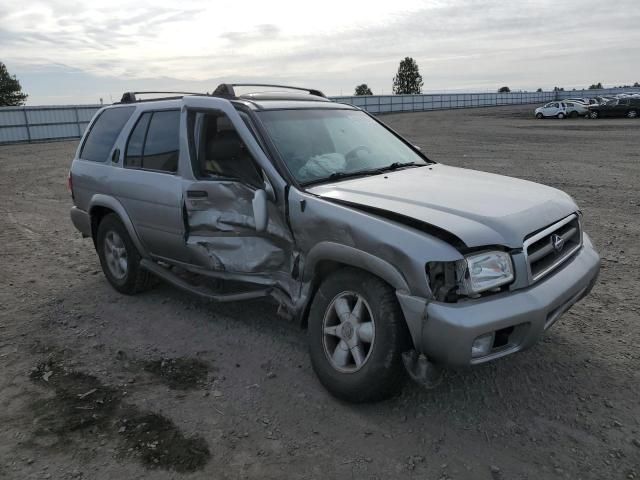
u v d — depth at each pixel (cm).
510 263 290
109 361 400
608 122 3406
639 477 265
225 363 391
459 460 281
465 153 1866
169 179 441
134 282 521
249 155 398
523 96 9056
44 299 532
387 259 294
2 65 7175
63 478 275
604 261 597
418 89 10369
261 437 304
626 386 344
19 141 3475
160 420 322
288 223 357
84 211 559
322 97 505
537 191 364
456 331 270
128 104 523
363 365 312
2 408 339
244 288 414
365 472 274
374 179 376
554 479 265
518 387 346
